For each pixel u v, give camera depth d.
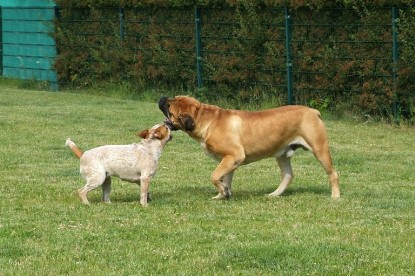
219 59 22.47
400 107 19.16
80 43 26.67
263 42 21.47
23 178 13.52
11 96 25.03
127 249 9.34
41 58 28.25
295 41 20.78
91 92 26.14
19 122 19.41
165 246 9.45
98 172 11.48
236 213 11.08
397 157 15.46
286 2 20.67
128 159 11.54
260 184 13.26
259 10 21.55
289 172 12.43
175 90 24.05
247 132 11.98
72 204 11.62
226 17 22.25
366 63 19.44
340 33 19.92
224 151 11.95
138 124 19.28
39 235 9.90
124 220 10.60
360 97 19.66
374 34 19.23
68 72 27.19
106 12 25.78
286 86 21.20
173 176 13.80
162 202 11.79
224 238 9.76
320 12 20.20
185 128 11.95
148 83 24.92
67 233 9.98
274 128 12.03
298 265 8.74
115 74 25.84
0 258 9.05
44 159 15.24
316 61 20.44
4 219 10.68
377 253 9.17
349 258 8.99
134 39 24.98
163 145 11.79
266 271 8.59
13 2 29.27
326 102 20.36
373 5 19.20
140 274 8.52
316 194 12.44
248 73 21.94
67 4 26.62
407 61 18.64
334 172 12.19
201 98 23.00
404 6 18.80
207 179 13.56
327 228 10.20
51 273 8.56
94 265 8.80
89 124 19.28
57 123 19.34
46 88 27.98
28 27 28.58
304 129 12.11
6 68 29.86
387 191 12.57
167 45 23.84
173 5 23.19
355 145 16.75
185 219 10.68
